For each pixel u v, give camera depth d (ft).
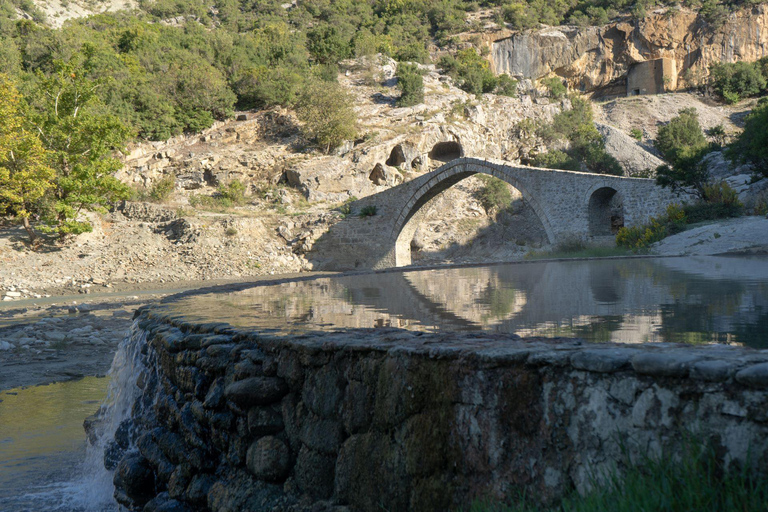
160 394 18.74
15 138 126.11
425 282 33.91
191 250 140.36
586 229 126.41
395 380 10.14
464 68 278.46
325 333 13.51
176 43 258.37
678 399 6.79
